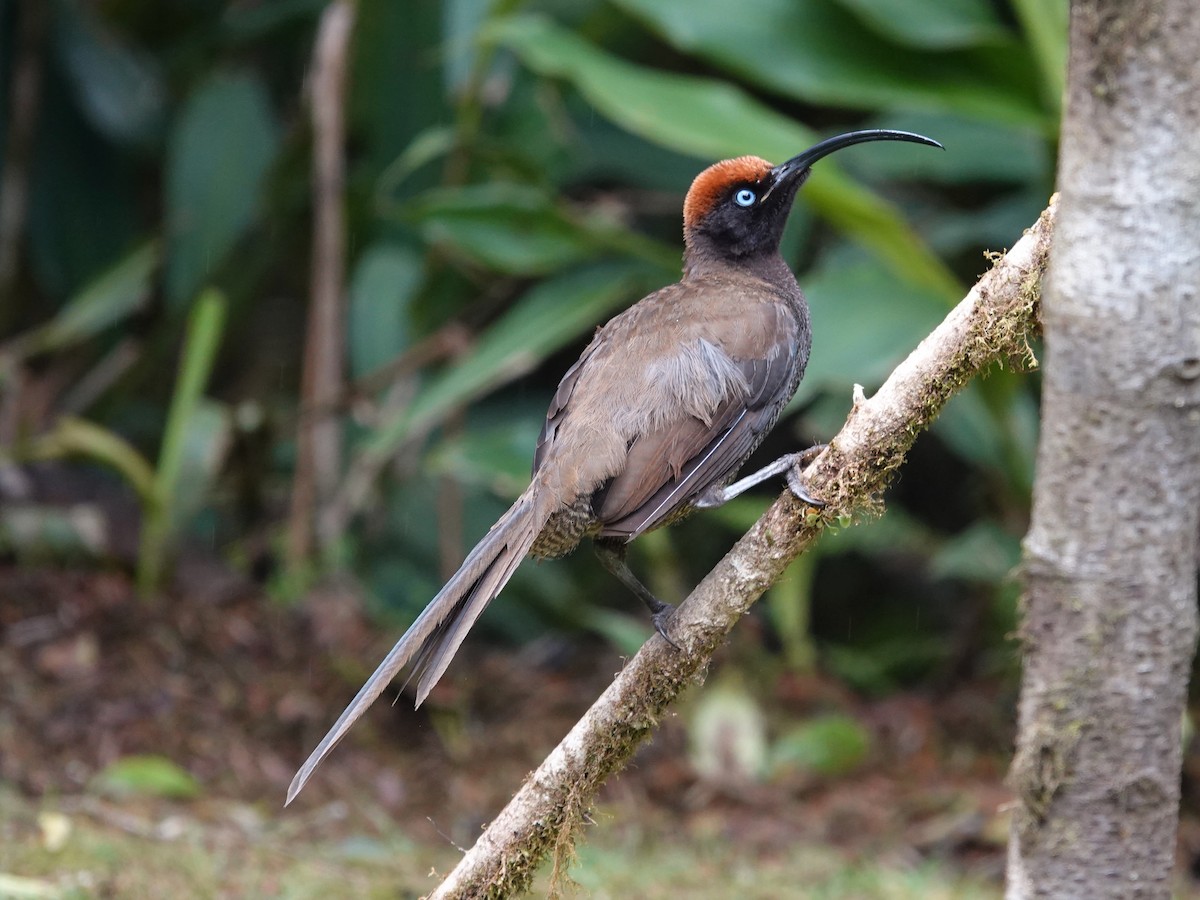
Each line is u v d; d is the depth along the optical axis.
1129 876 5.54
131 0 15.09
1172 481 5.25
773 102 14.74
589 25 13.63
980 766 10.93
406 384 13.48
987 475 12.64
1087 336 5.16
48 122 14.60
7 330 14.63
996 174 12.78
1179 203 4.95
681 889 8.71
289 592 12.48
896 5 10.51
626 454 6.32
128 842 8.63
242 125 13.96
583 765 5.91
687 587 13.97
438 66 13.48
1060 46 10.19
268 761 10.27
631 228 14.93
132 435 14.31
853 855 9.47
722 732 10.77
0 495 12.11
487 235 11.72
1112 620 5.39
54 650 10.89
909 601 14.09
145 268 13.55
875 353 10.28
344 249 14.48
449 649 5.74
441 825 9.73
